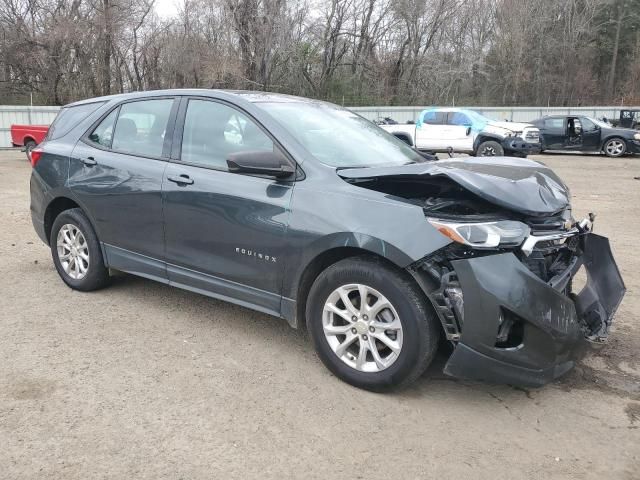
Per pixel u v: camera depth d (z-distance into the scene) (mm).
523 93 45656
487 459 2951
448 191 3615
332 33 38250
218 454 2943
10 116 24547
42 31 33875
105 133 5023
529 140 18250
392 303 3357
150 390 3553
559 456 2990
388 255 3285
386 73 39438
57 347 4121
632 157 21500
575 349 3373
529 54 45562
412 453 2984
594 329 3652
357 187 3598
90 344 4184
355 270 3463
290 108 4398
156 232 4500
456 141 19031
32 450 2932
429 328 3299
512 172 3787
